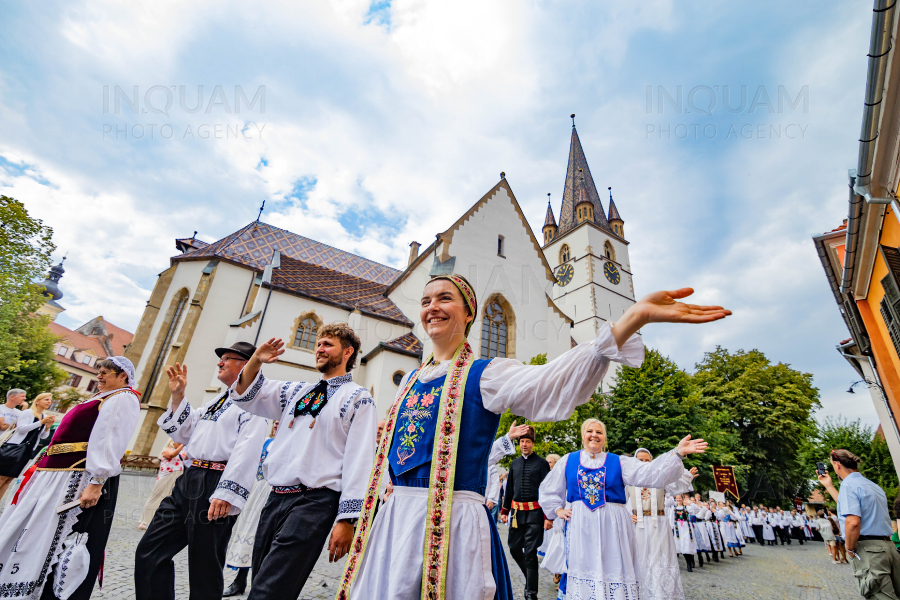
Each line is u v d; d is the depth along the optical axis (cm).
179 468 760
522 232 2667
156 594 295
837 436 2892
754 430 2969
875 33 431
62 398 2981
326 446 280
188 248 2870
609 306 3897
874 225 695
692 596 674
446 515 152
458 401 172
